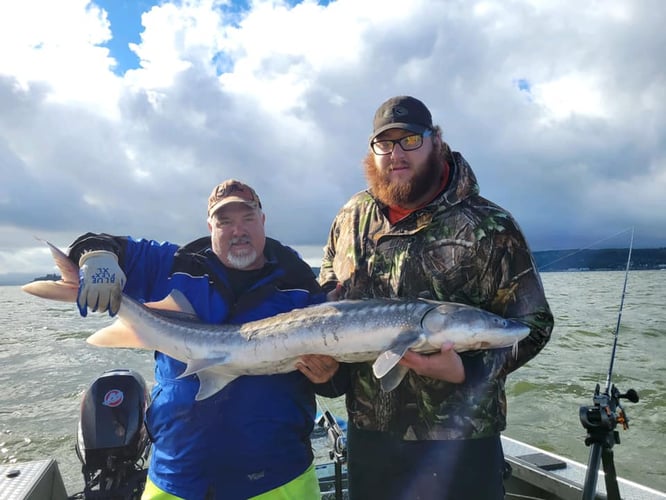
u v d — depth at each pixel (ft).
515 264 4.10
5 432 10.77
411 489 4.19
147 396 5.64
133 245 4.83
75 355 19.38
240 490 4.08
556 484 5.28
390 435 4.29
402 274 4.37
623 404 12.16
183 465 4.08
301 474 4.32
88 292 4.16
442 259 4.24
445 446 4.08
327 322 4.38
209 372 4.34
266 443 4.16
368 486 4.42
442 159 4.48
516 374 14.64
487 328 4.01
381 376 3.88
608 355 16.69
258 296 4.70
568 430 10.64
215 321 4.67
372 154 4.68
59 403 12.94
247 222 4.62
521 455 6.15
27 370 16.70
